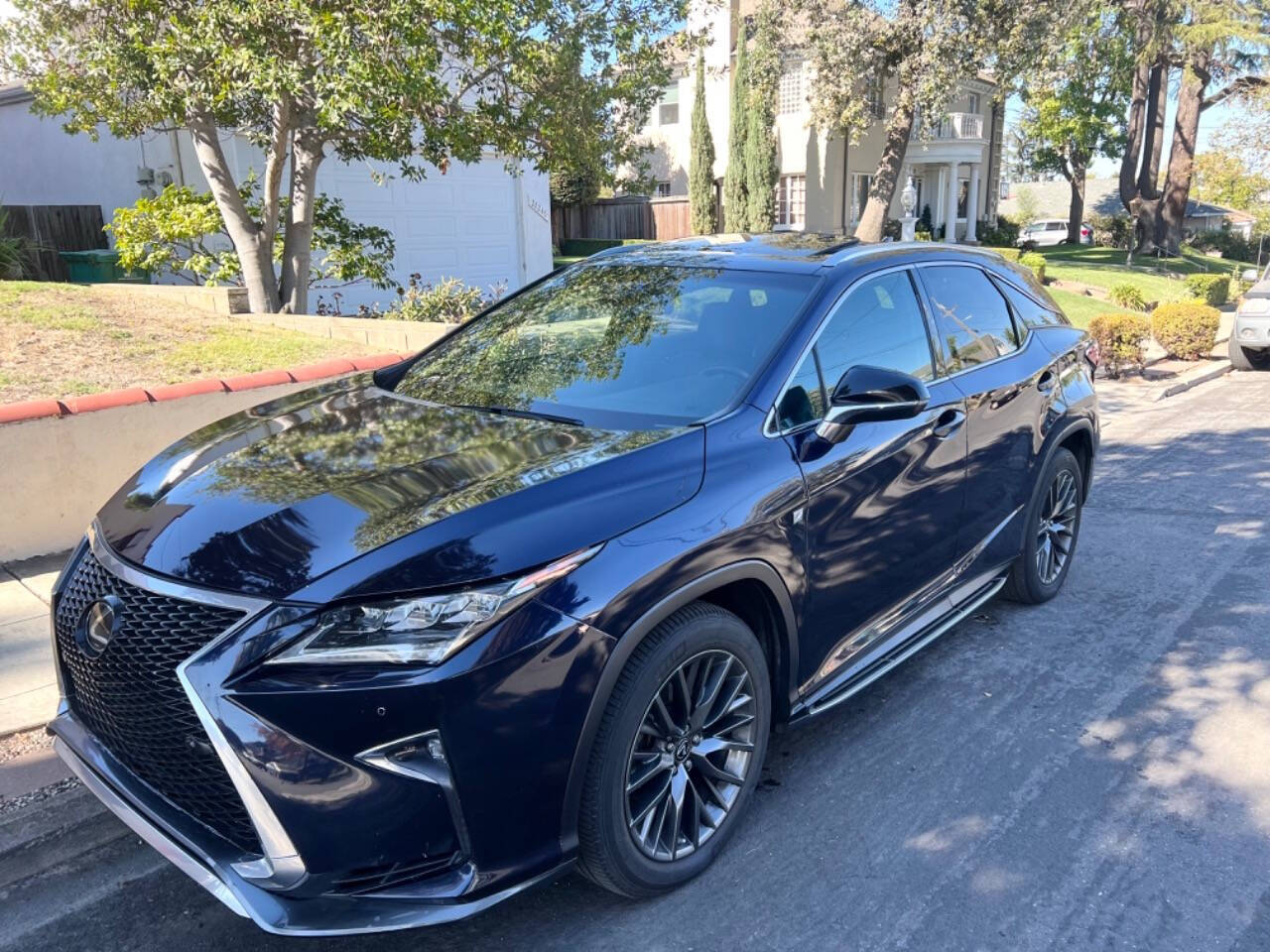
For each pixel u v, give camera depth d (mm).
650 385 3531
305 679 2328
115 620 2602
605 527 2691
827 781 3641
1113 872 3135
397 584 2402
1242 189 37719
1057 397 5023
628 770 2734
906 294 4152
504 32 8445
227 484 2963
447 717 2369
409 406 3641
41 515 5336
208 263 11625
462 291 12898
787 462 3232
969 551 4402
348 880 2383
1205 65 35156
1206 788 3613
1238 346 13703
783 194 31547
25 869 3080
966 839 3299
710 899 2996
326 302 14703
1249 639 4918
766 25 25516
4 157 16750
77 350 7113
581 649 2539
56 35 8891
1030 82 23453
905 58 24266
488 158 17000
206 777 2439
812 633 3406
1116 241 48531
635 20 10070
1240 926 2889
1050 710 4203
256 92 8734
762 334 3584
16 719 3689
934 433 3932
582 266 4629
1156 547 6324
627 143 11133
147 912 2928
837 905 2971
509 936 2832
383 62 8117
